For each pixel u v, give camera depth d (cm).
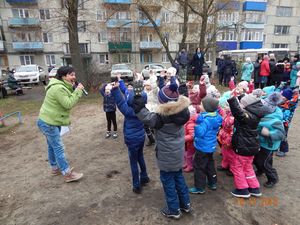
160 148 273
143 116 260
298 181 364
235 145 316
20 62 3089
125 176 395
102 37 3192
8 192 360
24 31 3030
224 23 2331
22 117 838
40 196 346
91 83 1345
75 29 1234
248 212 297
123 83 370
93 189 359
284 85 471
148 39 3312
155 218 291
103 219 293
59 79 358
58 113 353
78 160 461
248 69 1134
